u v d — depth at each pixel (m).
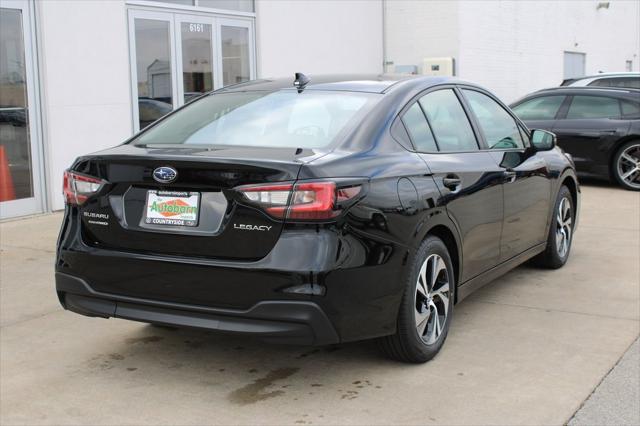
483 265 4.61
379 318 3.56
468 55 15.37
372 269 3.46
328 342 3.36
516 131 5.41
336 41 13.39
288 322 3.29
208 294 3.39
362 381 3.77
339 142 3.70
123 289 3.61
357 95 4.16
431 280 3.99
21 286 5.55
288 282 3.26
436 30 15.10
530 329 4.57
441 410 3.42
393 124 3.97
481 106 5.02
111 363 4.05
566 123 11.04
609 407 3.45
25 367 4.00
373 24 14.66
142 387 3.73
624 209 9.00
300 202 3.28
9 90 7.93
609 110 10.77
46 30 8.19
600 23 21.59
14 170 8.05
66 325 4.69
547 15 18.58
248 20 11.32
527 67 17.83
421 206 3.80
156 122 4.47
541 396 3.57
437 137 4.31
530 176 5.23
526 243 5.31
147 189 3.58
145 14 9.55
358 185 3.45
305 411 3.43
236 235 3.35
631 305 5.07
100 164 3.69
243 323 3.37
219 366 3.99
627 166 10.66
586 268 6.10
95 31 8.75
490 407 3.45
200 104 4.54
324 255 3.27
